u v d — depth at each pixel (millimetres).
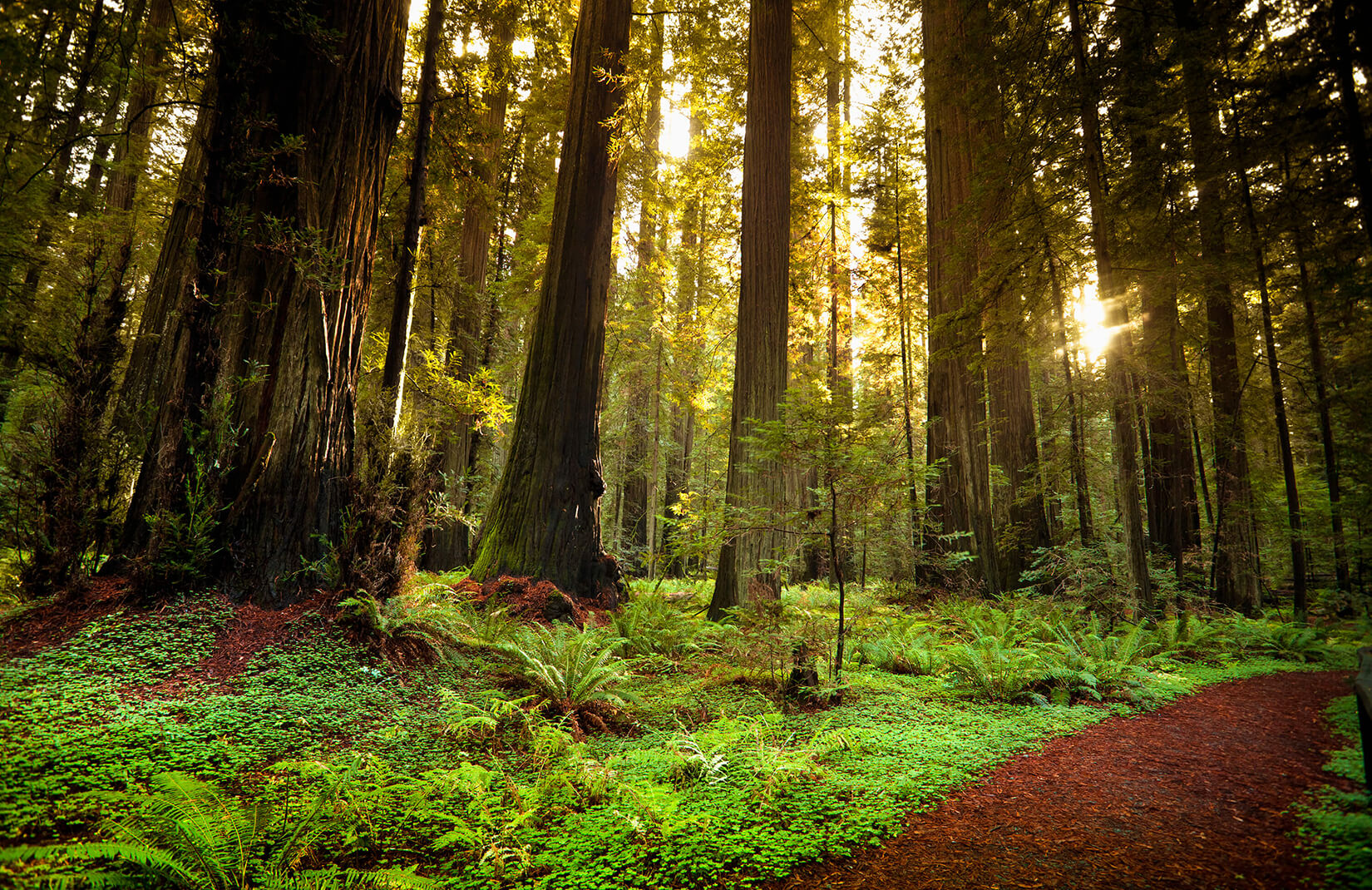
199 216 8938
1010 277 12898
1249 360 14438
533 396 12023
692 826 4320
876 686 7918
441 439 15242
